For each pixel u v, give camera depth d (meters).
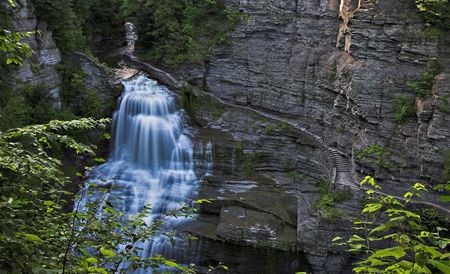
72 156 25.58
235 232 20.95
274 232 21.17
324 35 27.41
